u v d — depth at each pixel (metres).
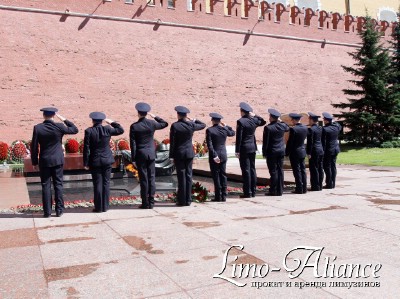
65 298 3.56
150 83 22.67
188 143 7.95
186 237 5.45
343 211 7.04
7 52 19.47
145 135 7.66
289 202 8.09
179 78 23.48
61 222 6.54
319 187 9.60
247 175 8.75
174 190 10.75
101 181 7.36
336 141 9.92
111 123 7.52
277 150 8.86
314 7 33.78
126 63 22.11
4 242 5.37
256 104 25.75
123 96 21.94
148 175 7.71
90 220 6.66
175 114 23.23
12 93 19.48
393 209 7.16
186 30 23.89
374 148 23.28
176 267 4.29
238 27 25.52
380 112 24.09
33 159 6.88
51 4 20.48
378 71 23.69
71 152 19.23
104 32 21.67
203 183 12.36
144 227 6.09
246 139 8.69
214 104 24.42
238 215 6.88
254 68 25.86
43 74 20.16
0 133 19.20
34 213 7.41
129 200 8.52
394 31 28.36
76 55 20.94
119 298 3.53
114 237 5.54
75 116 20.75
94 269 4.27
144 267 4.30
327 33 28.80
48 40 20.36
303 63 27.67
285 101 26.78
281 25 27.03
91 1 21.42
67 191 11.28
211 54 24.53
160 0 23.34
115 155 13.98
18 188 11.32
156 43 22.97
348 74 29.38
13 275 4.14
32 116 19.84
